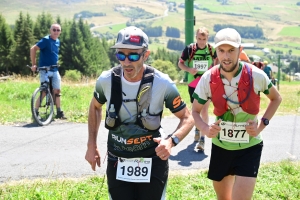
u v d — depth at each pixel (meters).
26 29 74.81
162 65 58.44
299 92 19.64
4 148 7.12
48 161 6.41
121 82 3.38
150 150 3.48
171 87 3.41
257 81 3.79
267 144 7.84
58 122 9.27
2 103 11.52
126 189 3.49
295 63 113.38
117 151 3.51
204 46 6.87
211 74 3.87
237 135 3.90
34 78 20.67
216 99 3.88
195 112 4.00
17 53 74.56
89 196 4.84
